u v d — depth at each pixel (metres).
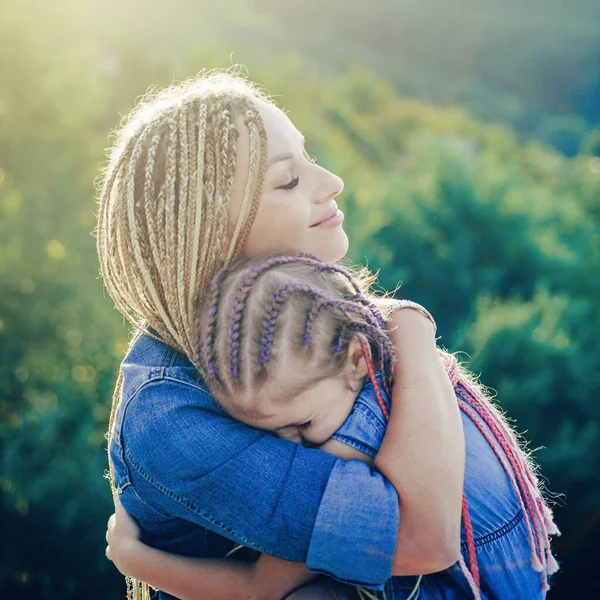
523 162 23.17
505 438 1.53
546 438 8.91
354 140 26.36
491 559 1.40
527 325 9.19
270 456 1.31
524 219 11.89
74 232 10.37
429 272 11.70
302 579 1.40
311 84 26.72
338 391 1.35
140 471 1.39
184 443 1.34
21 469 8.57
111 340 9.81
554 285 11.97
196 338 1.38
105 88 11.87
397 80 57.09
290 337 1.29
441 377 1.39
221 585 1.41
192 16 46.25
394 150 28.02
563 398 8.98
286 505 1.29
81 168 10.63
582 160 18.16
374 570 1.26
